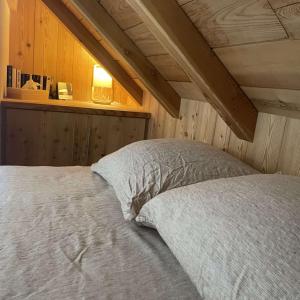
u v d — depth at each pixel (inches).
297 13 32.5
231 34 43.8
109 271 32.4
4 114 83.4
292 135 49.8
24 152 87.6
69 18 90.0
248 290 23.5
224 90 53.5
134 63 78.0
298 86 43.6
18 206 44.5
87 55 109.1
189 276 30.0
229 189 35.0
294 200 29.9
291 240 24.9
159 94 82.2
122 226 42.5
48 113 87.8
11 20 98.7
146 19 50.7
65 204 47.0
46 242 36.4
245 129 57.2
